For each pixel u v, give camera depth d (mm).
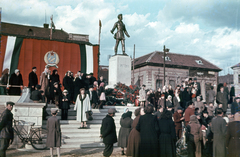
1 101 10422
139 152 6027
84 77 11828
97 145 8555
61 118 10117
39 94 9039
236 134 5531
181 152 6816
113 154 7445
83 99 9609
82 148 8312
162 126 5891
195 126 6660
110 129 6758
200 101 11141
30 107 8625
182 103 12234
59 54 16578
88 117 9516
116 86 14820
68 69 16672
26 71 15555
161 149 5770
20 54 15523
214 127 6281
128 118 7438
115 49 16688
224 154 6117
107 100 13719
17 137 7977
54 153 7348
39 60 15977
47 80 11023
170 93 12562
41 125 8688
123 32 16875
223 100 11648
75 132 9391
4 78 11578
